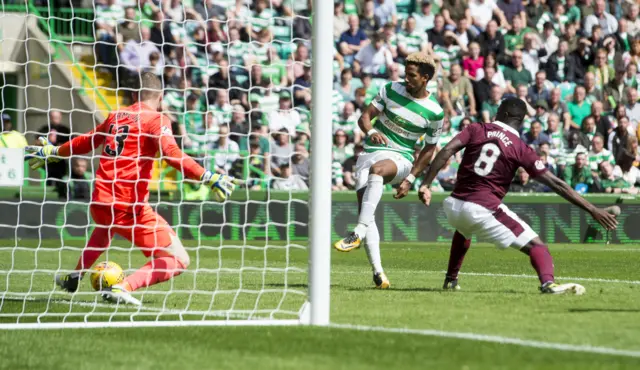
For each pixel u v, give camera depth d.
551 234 39.97
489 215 16.00
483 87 44.38
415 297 15.42
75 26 43.06
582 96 45.19
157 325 11.86
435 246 35.62
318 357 9.34
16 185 35.16
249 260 27.88
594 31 46.81
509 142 15.84
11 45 42.91
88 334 11.15
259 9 41.62
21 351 9.90
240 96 40.34
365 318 12.49
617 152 44.47
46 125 42.94
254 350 9.83
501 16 46.25
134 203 14.84
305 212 38.41
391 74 43.72
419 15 45.94
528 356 9.29
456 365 8.81
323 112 12.15
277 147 39.50
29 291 17.06
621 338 10.59
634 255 31.44
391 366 8.80
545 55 46.09
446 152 16.00
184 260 15.05
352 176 40.62
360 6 45.12
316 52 12.16
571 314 12.92
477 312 13.16
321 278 12.02
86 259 15.17
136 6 41.16
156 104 15.08
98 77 42.03
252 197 38.09
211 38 40.97
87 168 37.62
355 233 16.97
